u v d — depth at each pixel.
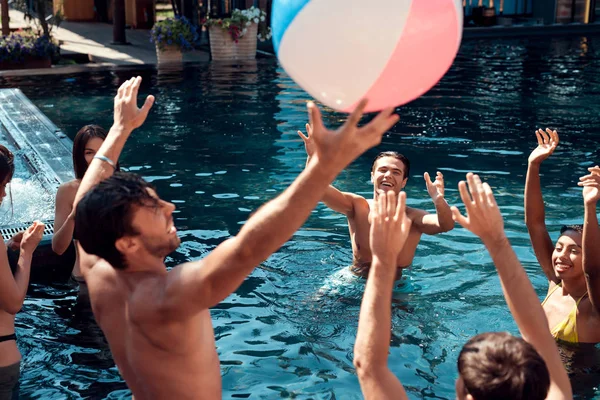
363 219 4.98
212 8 20.34
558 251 4.01
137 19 24.42
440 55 2.04
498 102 11.87
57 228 4.77
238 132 9.59
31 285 4.98
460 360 1.87
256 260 1.79
